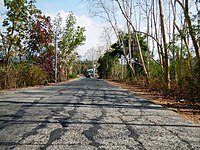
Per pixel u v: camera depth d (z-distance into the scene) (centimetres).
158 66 2736
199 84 1506
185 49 1866
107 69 8612
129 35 3784
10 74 2677
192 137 698
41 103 1387
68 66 6850
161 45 2323
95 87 3141
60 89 2638
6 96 1778
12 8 2619
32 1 2730
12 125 821
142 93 2272
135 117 998
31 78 3288
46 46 3975
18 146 595
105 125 838
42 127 796
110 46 5678
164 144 625
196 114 1121
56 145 605
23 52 2947
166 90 2077
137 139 668
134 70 4238
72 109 1176
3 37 2639
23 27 2720
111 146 602
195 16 1496
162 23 2081
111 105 1355
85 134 713
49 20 3938
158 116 1036
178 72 1914
